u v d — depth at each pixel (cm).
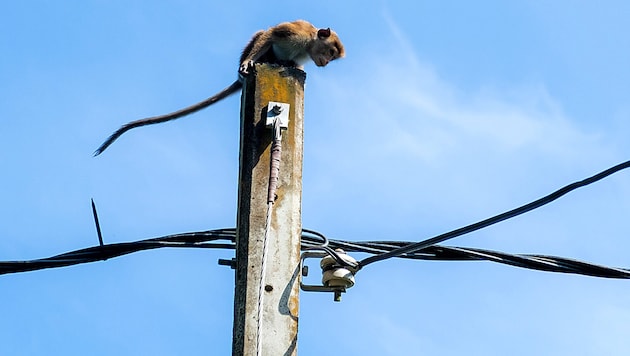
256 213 2133
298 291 2078
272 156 2125
